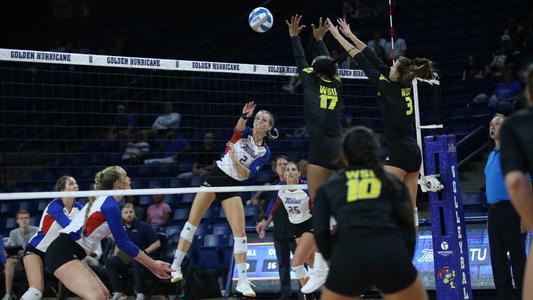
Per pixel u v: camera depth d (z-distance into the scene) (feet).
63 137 48.60
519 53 39.42
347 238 11.76
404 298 11.75
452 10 49.93
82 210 18.52
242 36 56.44
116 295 28.89
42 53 19.60
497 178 20.72
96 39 59.06
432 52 46.21
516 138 11.41
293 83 43.75
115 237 17.84
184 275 28.91
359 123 38.73
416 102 21.63
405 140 18.81
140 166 37.83
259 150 21.67
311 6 55.88
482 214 31.01
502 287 20.92
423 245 26.91
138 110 47.65
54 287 29.86
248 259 29.22
